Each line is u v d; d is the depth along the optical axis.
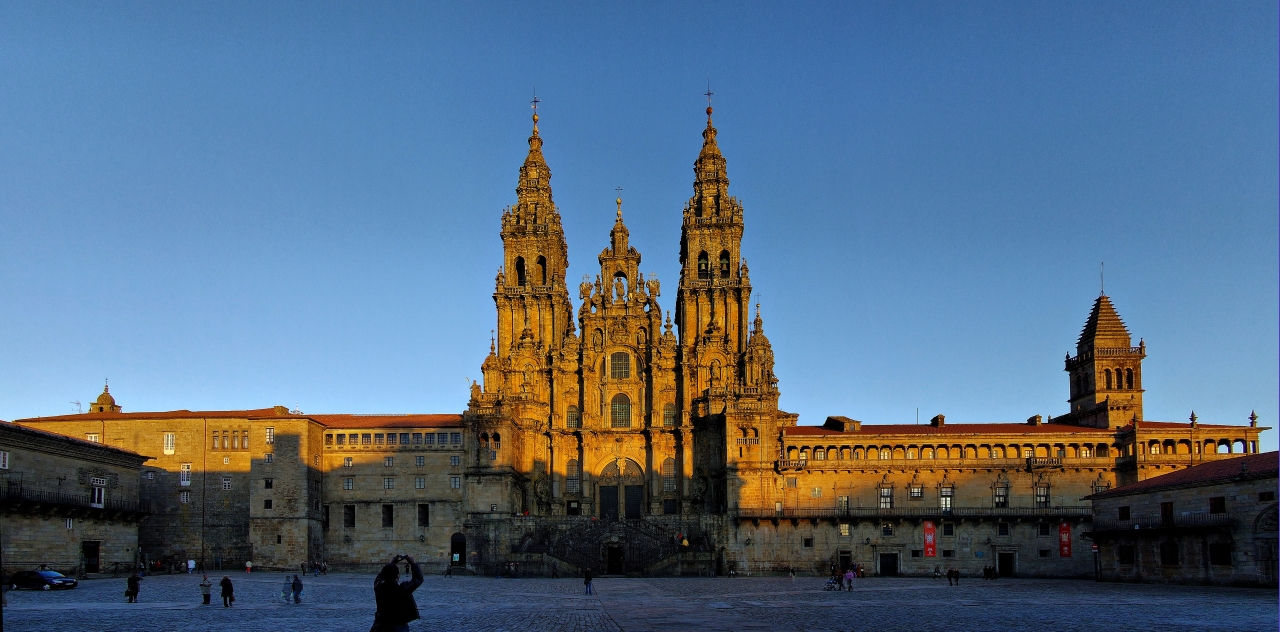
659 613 62.88
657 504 147.62
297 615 60.25
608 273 157.25
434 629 52.00
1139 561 105.44
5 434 96.94
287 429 135.25
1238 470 93.25
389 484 140.62
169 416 137.62
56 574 86.50
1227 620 56.00
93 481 111.94
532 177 161.50
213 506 134.62
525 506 146.38
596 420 151.75
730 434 137.88
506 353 152.62
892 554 132.75
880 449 136.38
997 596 80.69
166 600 73.50
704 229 156.12
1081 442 134.50
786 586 100.38
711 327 150.25
